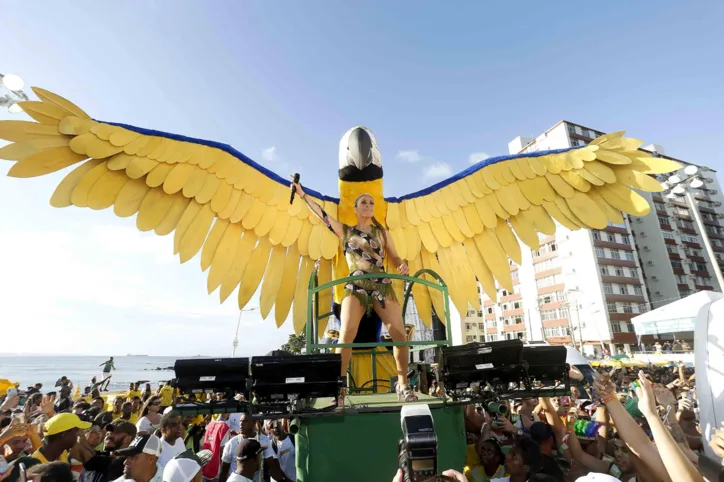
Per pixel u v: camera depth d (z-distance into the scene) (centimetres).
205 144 425
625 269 5297
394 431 261
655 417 227
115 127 395
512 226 475
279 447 674
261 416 256
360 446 259
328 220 375
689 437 439
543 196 472
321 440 259
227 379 260
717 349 279
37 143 360
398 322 355
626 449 374
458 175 511
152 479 382
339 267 455
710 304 301
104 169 378
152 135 407
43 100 371
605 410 425
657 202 6153
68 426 416
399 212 489
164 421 504
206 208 413
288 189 460
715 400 274
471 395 294
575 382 365
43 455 402
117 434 469
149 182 386
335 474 254
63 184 362
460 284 471
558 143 5819
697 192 6619
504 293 6222
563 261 5428
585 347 4991
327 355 253
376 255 372
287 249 449
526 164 493
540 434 394
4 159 345
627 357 2572
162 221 392
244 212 427
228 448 562
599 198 461
